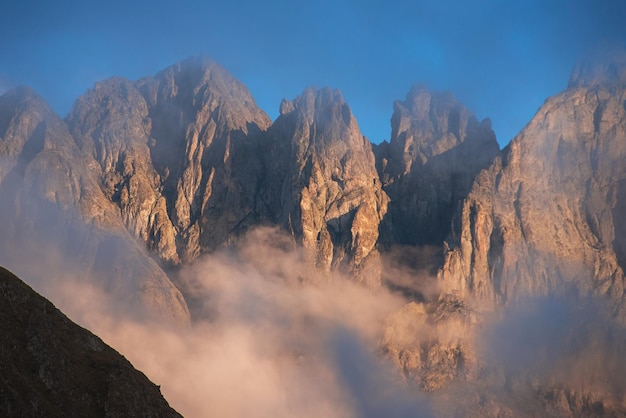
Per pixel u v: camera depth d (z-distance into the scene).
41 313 176.12
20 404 159.62
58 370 171.12
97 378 177.38
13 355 167.75
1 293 176.88
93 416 170.00
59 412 165.38
